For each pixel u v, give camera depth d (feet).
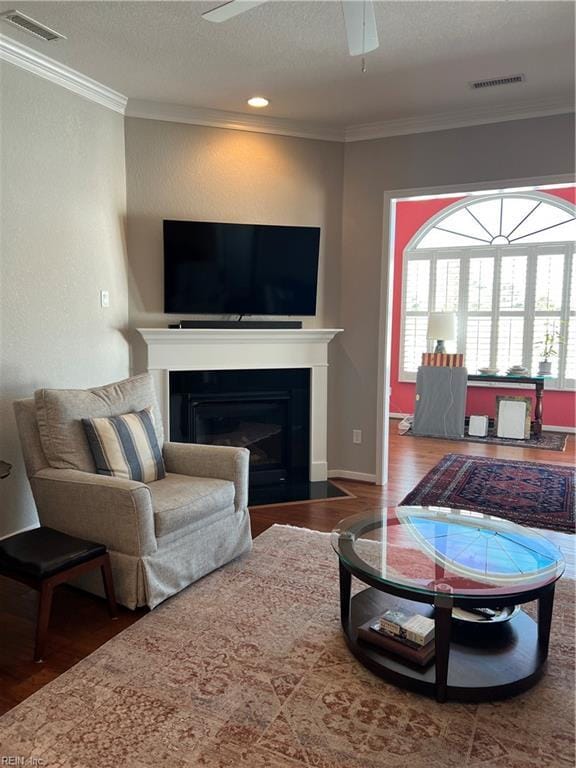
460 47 10.55
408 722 6.18
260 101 13.34
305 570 9.91
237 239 14.14
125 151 13.66
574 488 14.85
